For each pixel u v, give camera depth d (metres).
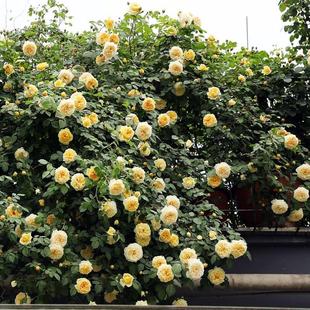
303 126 3.48
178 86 3.21
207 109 3.20
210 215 2.81
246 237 3.17
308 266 3.15
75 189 2.46
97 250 2.57
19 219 2.40
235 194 3.24
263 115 3.21
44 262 2.46
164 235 2.54
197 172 2.99
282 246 3.17
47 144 2.82
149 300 2.52
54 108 2.61
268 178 2.93
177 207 2.62
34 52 3.17
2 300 2.60
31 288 2.43
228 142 3.21
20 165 2.69
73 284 2.38
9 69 3.00
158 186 2.67
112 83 3.16
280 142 2.91
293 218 2.98
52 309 1.23
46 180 2.74
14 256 2.38
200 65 3.20
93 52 3.25
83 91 2.96
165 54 3.30
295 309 1.26
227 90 3.28
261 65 3.51
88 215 2.58
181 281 2.52
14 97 3.03
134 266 2.50
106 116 2.84
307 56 3.45
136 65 3.33
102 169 2.44
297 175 2.96
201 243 2.58
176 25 3.41
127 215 2.57
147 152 2.77
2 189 2.74
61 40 3.57
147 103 2.95
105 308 1.23
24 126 2.77
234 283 2.93
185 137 3.27
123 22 3.43
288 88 3.46
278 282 2.99
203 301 2.94
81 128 2.69
